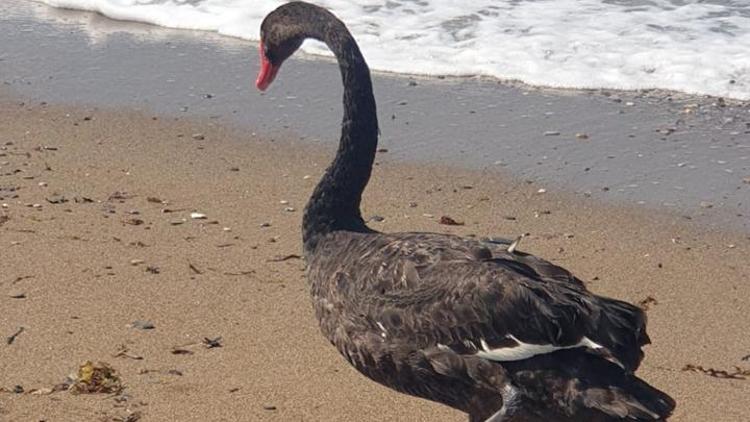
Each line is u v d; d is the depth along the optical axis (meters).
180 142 12.55
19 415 7.71
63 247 10.05
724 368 8.62
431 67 14.66
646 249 10.51
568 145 12.64
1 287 9.34
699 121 13.29
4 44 15.44
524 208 11.26
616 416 6.05
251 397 8.05
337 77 14.52
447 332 6.52
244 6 16.67
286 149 12.45
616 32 15.42
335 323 7.00
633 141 12.75
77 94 13.78
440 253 6.78
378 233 7.33
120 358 8.45
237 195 11.33
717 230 10.88
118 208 10.90
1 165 11.73
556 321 6.25
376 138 7.48
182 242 10.28
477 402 6.61
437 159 12.27
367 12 16.23
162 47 15.48
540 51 14.97
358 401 8.07
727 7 16.12
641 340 6.45
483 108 13.59
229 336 8.80
